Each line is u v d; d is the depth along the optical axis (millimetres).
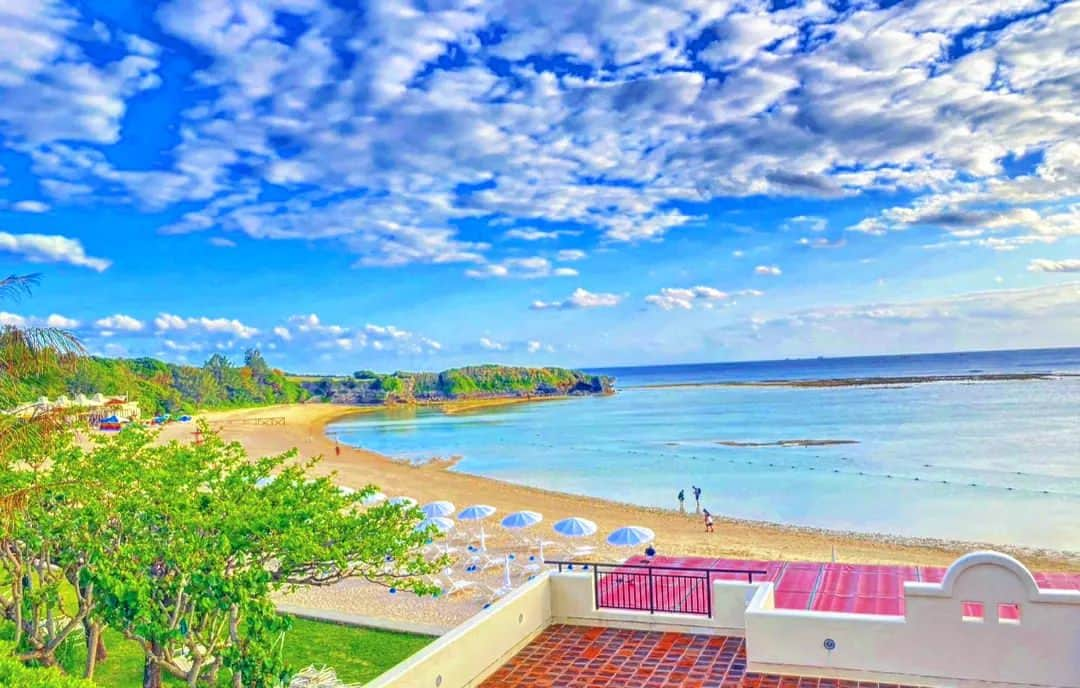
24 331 12172
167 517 12477
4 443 12398
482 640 11445
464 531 33969
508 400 196250
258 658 10625
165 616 11469
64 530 12555
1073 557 29359
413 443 87875
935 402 104000
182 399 138500
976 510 39062
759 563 16484
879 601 13953
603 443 78500
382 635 19266
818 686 10758
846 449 64312
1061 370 170625
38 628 14641
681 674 11336
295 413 154500
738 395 152375
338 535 13328
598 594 13961
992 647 10375
